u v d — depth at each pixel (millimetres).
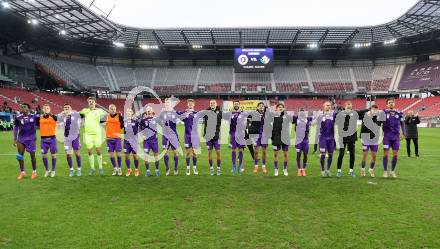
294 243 4801
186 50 55500
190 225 5484
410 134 13180
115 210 6254
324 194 7363
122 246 4703
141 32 47219
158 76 57250
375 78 54938
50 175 9547
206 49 54625
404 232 5176
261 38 50500
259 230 5273
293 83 54906
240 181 8734
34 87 43656
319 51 55656
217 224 5531
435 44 50469
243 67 50250
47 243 4816
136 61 59219
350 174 9383
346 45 52344
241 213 6082
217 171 9719
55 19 36000
